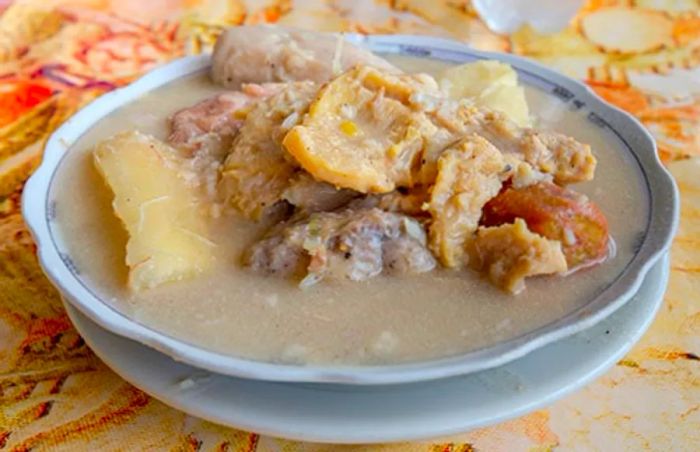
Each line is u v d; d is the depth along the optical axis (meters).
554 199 0.37
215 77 0.48
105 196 0.40
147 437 0.35
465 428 0.33
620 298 0.35
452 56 0.50
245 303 0.35
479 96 0.44
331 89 0.38
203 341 0.34
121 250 0.37
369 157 0.36
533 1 0.61
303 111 0.38
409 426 0.33
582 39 0.60
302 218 0.37
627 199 0.40
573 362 0.35
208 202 0.39
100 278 0.36
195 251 0.37
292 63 0.47
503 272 0.36
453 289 0.36
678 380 0.37
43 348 0.38
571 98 0.46
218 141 0.41
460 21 0.62
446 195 0.36
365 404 0.33
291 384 0.34
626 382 0.36
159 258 0.36
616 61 0.58
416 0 0.65
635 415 0.35
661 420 0.35
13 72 0.55
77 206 0.39
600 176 0.41
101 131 0.44
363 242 0.36
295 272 0.36
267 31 0.49
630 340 0.36
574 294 0.36
